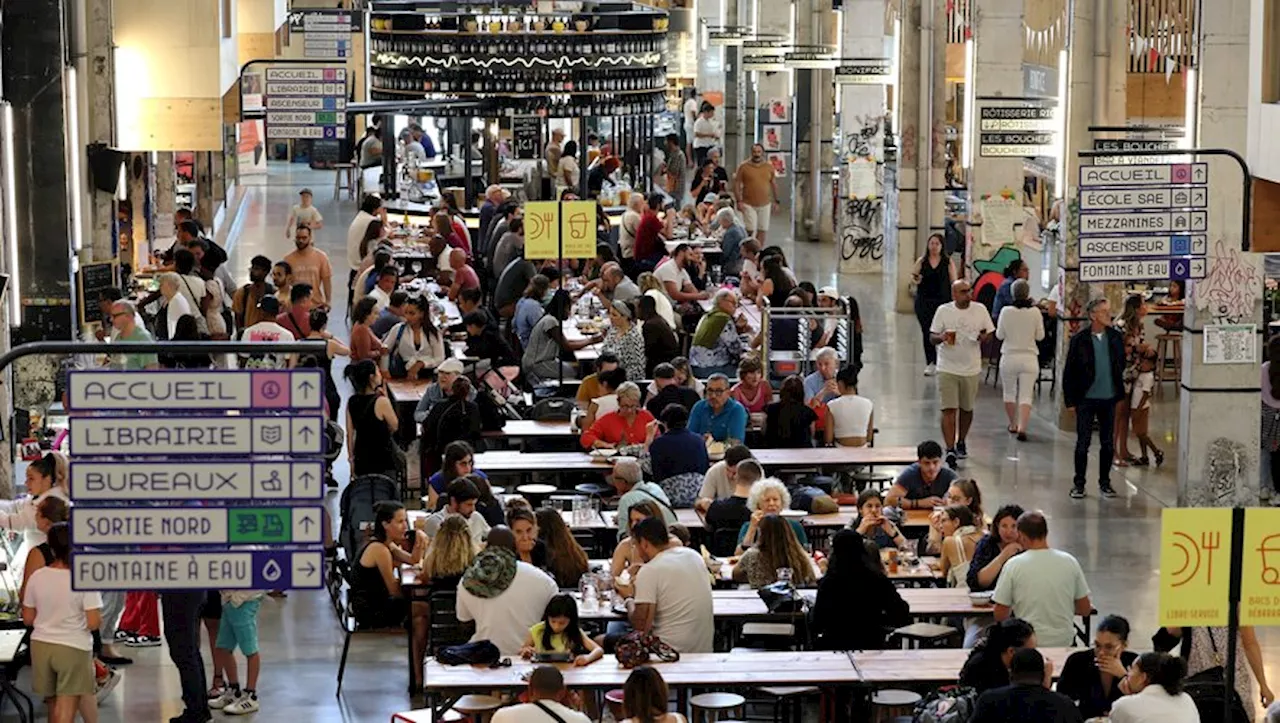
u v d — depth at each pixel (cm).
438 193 4378
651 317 2764
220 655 1812
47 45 2503
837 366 2489
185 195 4469
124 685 1866
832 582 1650
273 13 3881
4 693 1786
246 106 4994
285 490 1213
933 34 3781
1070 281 2919
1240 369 2106
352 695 1850
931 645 1811
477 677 1577
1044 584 1662
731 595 1769
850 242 4325
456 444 2028
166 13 2845
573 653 1622
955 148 4684
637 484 1995
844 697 1630
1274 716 1345
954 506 1875
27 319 2534
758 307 3016
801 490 2131
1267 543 1245
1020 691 1359
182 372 1200
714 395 2303
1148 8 3616
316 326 2678
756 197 4416
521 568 1686
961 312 2717
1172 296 3164
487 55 4212
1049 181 3912
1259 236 2009
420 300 2647
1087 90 2872
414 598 1834
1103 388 2527
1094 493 2578
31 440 2367
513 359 2791
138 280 3244
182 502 1210
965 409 2728
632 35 4303
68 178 2542
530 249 2873
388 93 4297
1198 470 2123
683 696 1664
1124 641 1502
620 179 4616
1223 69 2070
